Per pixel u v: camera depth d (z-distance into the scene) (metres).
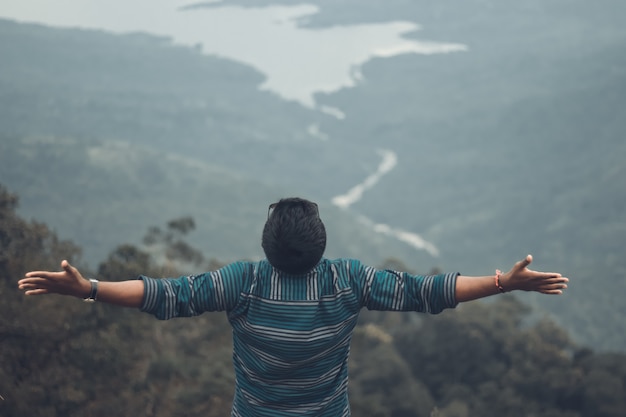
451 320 68.25
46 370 24.48
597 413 61.75
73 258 30.81
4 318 23.69
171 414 29.55
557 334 77.56
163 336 39.12
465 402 61.50
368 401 37.56
